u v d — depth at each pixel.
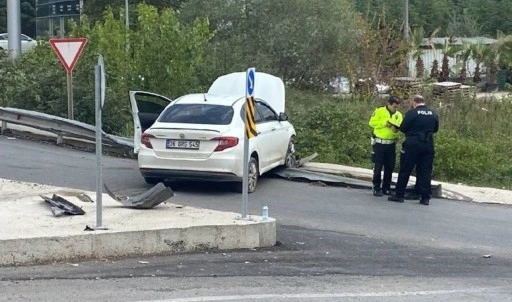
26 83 21.61
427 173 14.62
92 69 21.66
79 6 47.59
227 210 13.02
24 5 71.44
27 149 18.25
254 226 10.62
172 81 22.95
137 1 42.50
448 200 15.42
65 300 7.52
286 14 32.94
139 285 8.24
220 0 32.62
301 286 8.48
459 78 45.84
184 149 13.87
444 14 68.50
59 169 15.95
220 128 13.97
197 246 10.22
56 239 9.23
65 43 18.48
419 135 14.48
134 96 15.16
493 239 11.95
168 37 22.94
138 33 23.38
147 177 14.24
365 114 26.53
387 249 10.93
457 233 12.30
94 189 13.98
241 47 30.73
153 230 9.88
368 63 34.25
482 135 24.27
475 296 8.27
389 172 15.27
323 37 33.22
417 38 45.81
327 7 33.31
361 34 34.84
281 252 10.41
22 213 10.79
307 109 23.31
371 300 7.95
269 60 31.86
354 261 10.04
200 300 7.66
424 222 13.05
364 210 13.84
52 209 10.84
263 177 16.52
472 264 10.18
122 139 18.45
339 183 16.20
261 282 8.60
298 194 14.93
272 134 15.75
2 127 20.03
